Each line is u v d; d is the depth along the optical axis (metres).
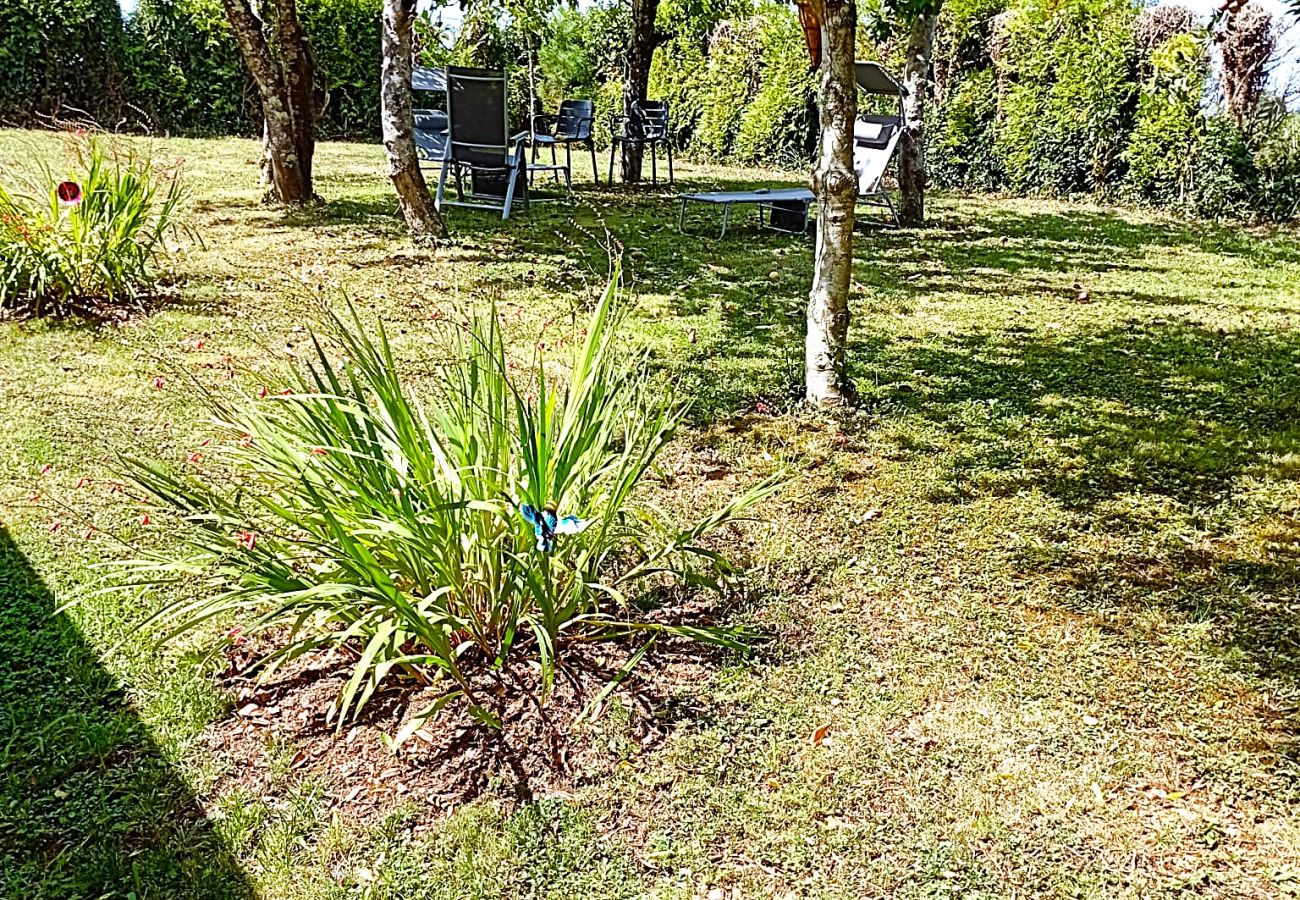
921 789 2.26
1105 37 12.36
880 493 3.77
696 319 6.11
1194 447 4.23
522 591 2.50
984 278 7.65
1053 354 5.59
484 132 9.82
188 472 3.56
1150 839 2.12
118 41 16.14
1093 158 12.82
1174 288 7.37
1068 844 2.11
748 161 17.30
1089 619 2.95
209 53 16.97
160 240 6.42
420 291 6.47
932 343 5.79
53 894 1.91
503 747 2.35
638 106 13.55
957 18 13.52
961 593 3.09
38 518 3.32
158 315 5.66
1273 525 3.54
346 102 18.38
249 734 2.38
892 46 14.67
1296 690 2.62
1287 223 10.90
